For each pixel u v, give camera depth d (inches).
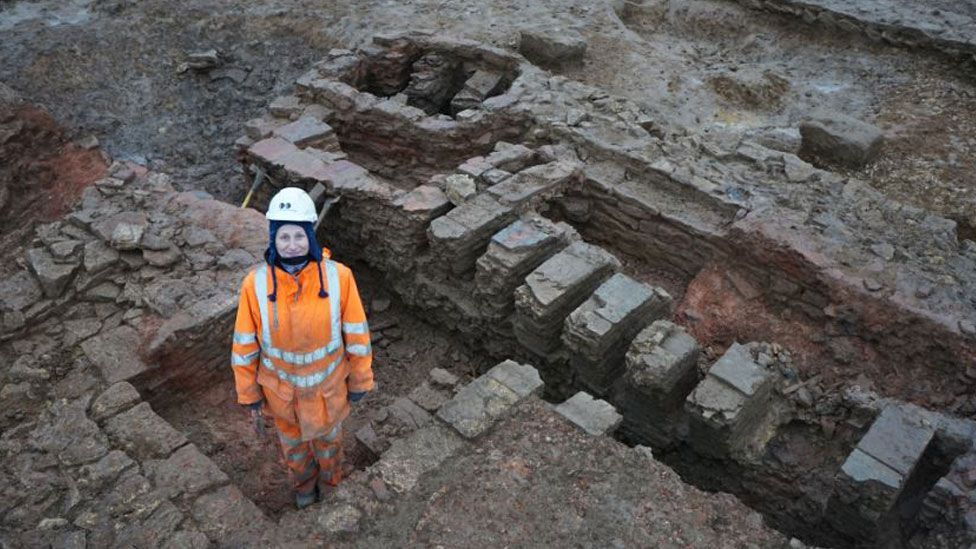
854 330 239.9
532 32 388.8
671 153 299.1
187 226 262.1
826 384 234.7
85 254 241.4
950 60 378.6
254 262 247.4
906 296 232.4
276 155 304.5
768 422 225.3
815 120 340.5
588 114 322.3
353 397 174.1
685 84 382.3
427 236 265.0
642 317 233.9
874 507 187.2
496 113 329.7
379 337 288.7
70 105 382.6
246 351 160.6
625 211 287.7
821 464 218.4
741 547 169.6
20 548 164.6
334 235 305.4
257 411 171.3
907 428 193.9
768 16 432.8
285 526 171.5
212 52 407.5
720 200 272.5
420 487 180.2
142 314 227.0
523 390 202.1
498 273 248.2
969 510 179.8
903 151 339.3
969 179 322.3
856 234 256.5
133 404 198.2
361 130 350.0
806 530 218.1
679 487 182.9
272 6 438.6
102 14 434.9
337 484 193.3
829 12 406.0
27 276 237.1
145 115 387.9
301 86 354.9
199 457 185.0
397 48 386.0
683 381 226.7
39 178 340.5
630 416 240.1
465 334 277.0
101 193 277.7
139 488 176.1
